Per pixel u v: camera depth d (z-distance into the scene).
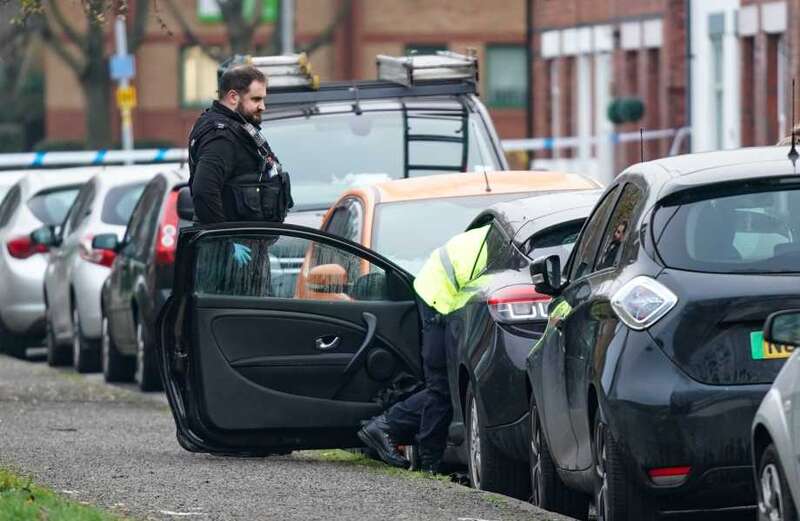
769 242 27.94
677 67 122.75
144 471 37.59
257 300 39.06
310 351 39.34
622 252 29.09
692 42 119.44
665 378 27.31
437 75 57.12
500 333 34.59
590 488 30.36
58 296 71.38
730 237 28.05
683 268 27.81
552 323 31.83
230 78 43.59
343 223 46.06
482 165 55.94
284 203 44.19
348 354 39.47
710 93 116.81
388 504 32.12
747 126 111.62
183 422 39.78
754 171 28.62
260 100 43.75
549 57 151.50
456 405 37.62
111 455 41.12
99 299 67.62
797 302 27.23
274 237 39.16
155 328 39.75
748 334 27.28
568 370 30.44
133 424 49.41
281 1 125.88
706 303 27.33
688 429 27.12
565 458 31.41
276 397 39.25
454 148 56.09
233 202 43.50
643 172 30.02
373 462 40.41
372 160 55.69
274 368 39.22
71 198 76.25
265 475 36.84
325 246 39.41
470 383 36.00
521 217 36.56
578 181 45.28
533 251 35.44
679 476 27.31
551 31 150.25
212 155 43.25
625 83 133.38
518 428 34.34
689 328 27.36
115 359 64.69
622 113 124.00
